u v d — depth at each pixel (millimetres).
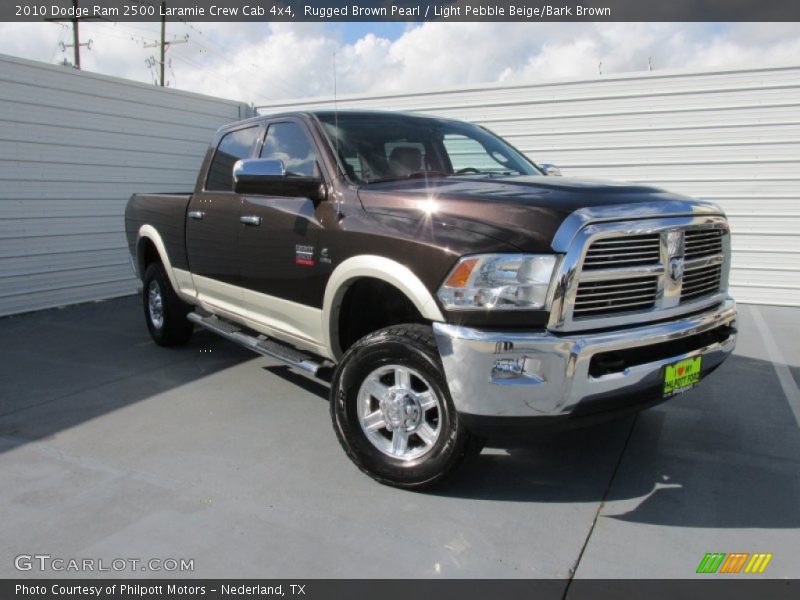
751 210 7984
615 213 2754
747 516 2900
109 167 8781
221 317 5027
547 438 3764
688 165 8219
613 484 3211
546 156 9008
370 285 3488
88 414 4234
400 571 2486
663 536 2732
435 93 9586
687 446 3668
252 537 2729
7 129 7539
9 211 7637
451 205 2969
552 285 2633
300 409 4316
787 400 4438
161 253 5418
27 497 3094
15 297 7766
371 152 3771
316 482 3240
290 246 3727
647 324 2896
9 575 2471
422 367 2938
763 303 8078
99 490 3160
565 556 2584
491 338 2646
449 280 2771
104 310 8023
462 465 2975
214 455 3574
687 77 8062
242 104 10836
